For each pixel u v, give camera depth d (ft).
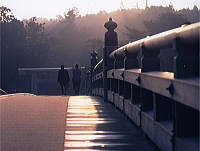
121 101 30.99
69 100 44.57
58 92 260.83
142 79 20.81
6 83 289.94
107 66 44.06
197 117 14.20
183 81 12.80
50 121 26.86
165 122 17.11
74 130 24.34
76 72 77.87
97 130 24.52
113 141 21.08
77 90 78.43
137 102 25.22
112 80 40.24
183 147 13.17
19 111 31.48
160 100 17.69
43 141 20.31
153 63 21.26
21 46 334.85
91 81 79.97
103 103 41.75
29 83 281.74
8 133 22.41
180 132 14.26
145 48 21.13
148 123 19.76
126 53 28.58
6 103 37.40
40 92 258.37
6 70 294.25
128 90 29.17
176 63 13.93
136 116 23.54
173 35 14.29
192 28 12.29
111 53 42.65
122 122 27.61
